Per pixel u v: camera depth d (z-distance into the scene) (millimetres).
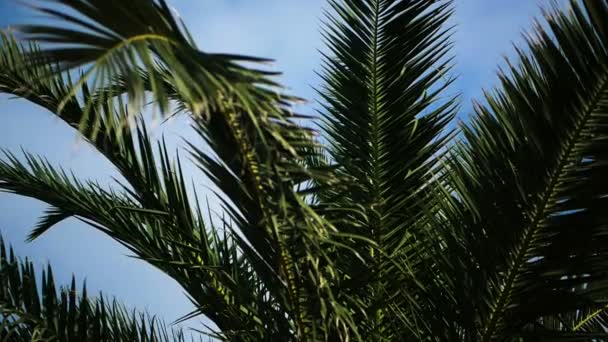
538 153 3498
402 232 4105
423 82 4293
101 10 2084
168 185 4031
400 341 3895
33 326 3824
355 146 4215
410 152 4188
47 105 3955
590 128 3408
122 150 4070
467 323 3764
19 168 4453
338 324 3426
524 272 3648
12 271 3881
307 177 2744
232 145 2807
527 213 3568
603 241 3520
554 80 3465
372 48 4348
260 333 3688
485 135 3678
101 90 2033
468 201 3697
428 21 4355
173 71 2086
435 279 3820
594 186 3439
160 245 4227
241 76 2189
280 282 3373
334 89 4328
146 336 4172
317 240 2854
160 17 2176
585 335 3746
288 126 2459
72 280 3947
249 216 3160
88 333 3881
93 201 4434
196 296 4105
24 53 1987
